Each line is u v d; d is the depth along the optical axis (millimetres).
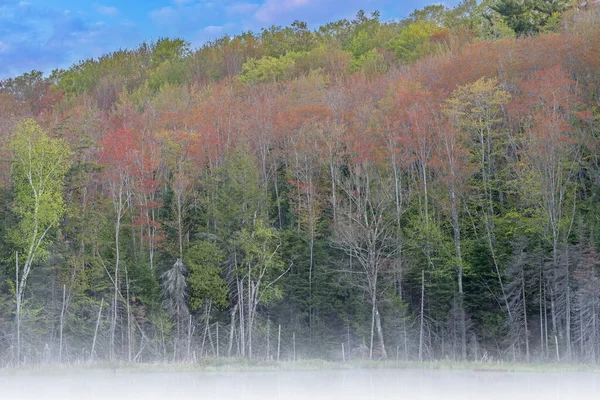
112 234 54562
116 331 51375
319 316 54469
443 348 50969
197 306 52031
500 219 55469
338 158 58000
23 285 45688
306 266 55719
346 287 52812
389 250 55219
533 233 53406
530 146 53906
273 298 54094
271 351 52219
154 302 51875
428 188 60188
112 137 58406
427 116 59031
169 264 56469
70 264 49594
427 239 53875
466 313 52938
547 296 51500
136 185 57750
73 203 52062
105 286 50969
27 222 46719
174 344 50125
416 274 55062
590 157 61812
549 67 63500
